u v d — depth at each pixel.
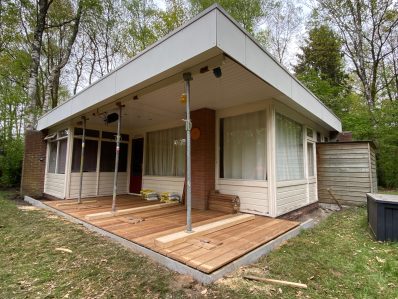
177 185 6.70
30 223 4.61
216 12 2.76
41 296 2.19
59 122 7.10
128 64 4.14
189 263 2.51
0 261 2.92
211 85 4.12
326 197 7.35
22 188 7.88
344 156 7.23
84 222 4.42
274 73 4.04
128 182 8.44
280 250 3.30
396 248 3.43
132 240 3.30
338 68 17.38
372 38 14.00
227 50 2.86
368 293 2.28
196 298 2.12
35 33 10.04
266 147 4.92
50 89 11.52
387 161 11.02
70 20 11.72
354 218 5.48
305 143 6.47
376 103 14.29
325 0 14.16
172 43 3.29
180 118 6.70
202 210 5.42
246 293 2.20
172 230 3.75
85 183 7.43
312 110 6.00
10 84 11.11
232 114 5.52
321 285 2.41
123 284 2.37
